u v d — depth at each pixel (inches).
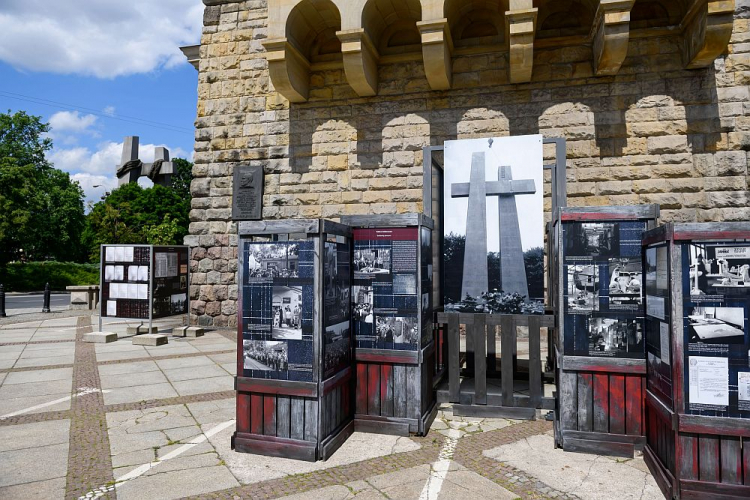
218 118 514.0
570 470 169.9
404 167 459.2
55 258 1988.2
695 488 143.9
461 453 186.1
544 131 425.7
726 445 143.5
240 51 512.7
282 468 172.1
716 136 395.2
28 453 185.3
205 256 514.9
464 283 249.0
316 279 181.3
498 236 249.1
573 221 190.4
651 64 407.5
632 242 185.0
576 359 187.3
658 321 164.7
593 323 186.5
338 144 478.0
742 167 389.1
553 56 425.7
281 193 492.4
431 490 154.1
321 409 181.2
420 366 206.5
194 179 518.6
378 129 467.5
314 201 482.3
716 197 392.2
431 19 407.8
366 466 173.8
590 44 418.3
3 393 269.9
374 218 213.9
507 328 232.4
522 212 248.8
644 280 182.4
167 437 203.2
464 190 257.6
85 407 244.4
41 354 384.8
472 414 233.0
